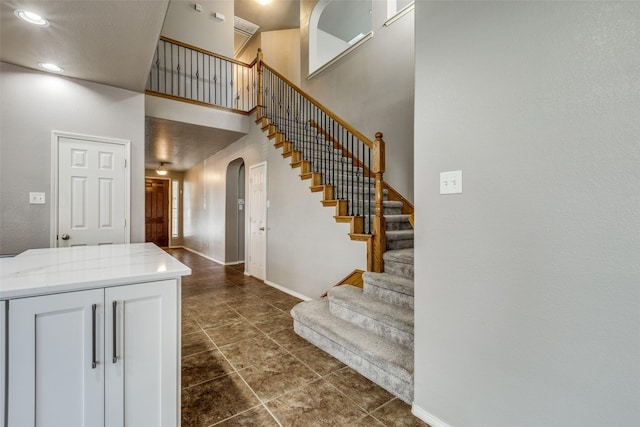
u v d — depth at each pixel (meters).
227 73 5.53
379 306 2.33
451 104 1.48
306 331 2.61
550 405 1.16
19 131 2.91
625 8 0.98
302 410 1.70
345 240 3.15
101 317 1.18
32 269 1.35
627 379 0.99
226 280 4.85
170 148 6.15
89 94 3.25
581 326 1.08
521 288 1.23
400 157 4.11
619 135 0.99
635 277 0.97
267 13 6.32
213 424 1.58
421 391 1.63
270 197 4.53
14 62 2.83
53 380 1.09
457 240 1.46
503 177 1.28
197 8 5.27
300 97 5.13
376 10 4.50
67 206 3.14
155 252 1.92
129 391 1.23
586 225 1.07
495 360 1.32
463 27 1.43
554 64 1.13
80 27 2.29
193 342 2.57
